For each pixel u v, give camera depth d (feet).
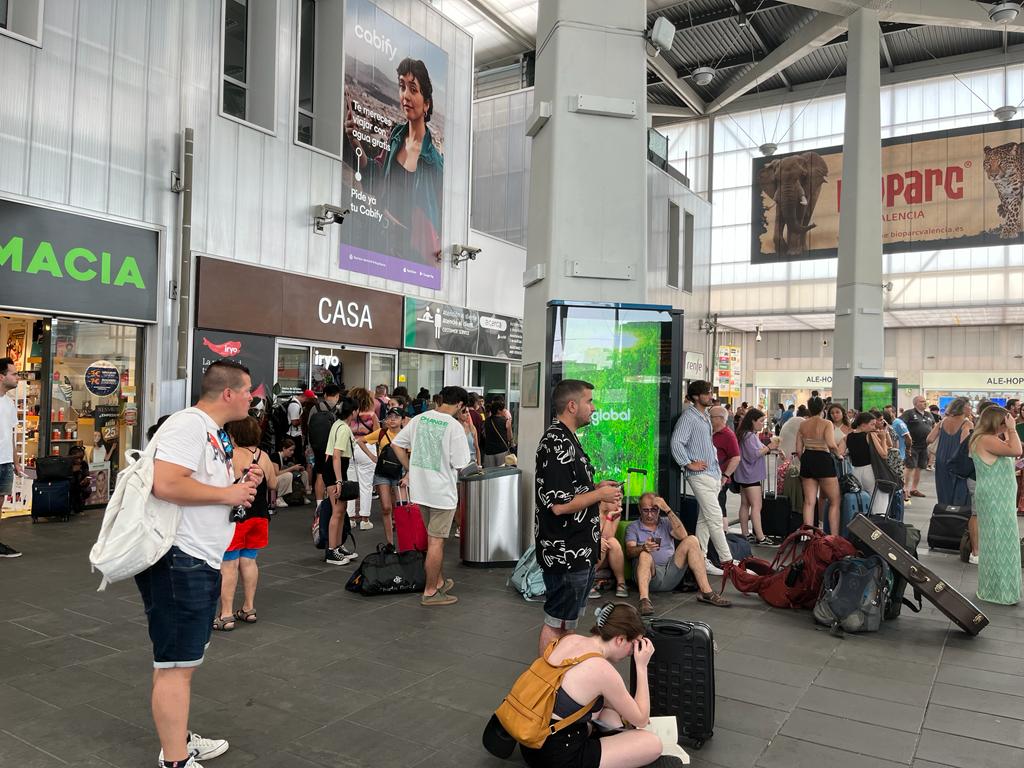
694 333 83.97
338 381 40.75
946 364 103.40
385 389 38.52
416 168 46.24
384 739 10.17
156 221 30.37
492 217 67.21
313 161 38.22
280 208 36.27
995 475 18.88
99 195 28.30
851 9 51.47
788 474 28.07
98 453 29.30
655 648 10.37
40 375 27.55
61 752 9.55
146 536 7.97
